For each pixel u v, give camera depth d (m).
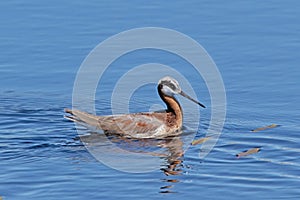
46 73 28.81
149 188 20.20
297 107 25.81
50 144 23.09
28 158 22.00
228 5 33.66
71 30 31.72
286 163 21.55
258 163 21.59
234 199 19.58
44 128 24.41
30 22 32.41
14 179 20.66
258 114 25.38
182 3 33.84
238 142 23.11
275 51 29.91
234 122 24.77
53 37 31.28
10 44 30.81
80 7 33.56
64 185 20.34
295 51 29.86
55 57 29.86
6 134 23.84
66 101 26.70
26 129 24.30
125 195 19.83
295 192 19.89
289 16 32.50
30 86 27.86
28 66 29.27
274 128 24.08
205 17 32.59
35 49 30.41
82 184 20.41
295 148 22.52
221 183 20.45
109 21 32.31
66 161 21.83
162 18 32.47
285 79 27.94
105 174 20.98
